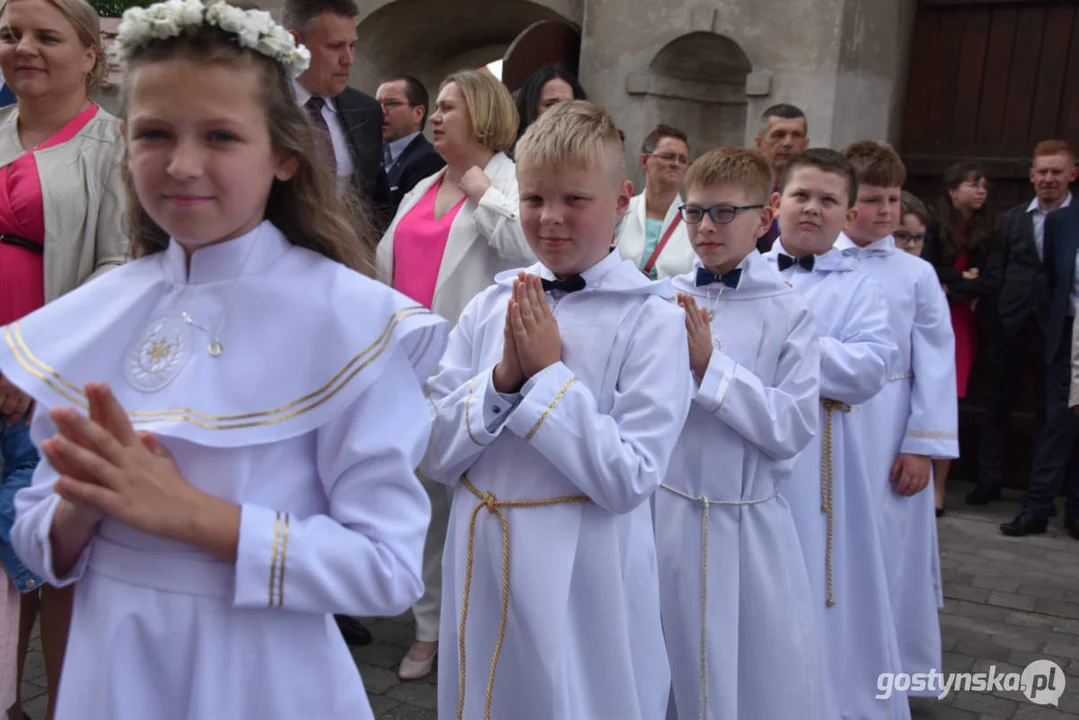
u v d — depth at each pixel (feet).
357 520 4.13
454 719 6.78
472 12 23.65
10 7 8.36
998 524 18.15
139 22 3.99
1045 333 17.62
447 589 6.88
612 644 6.32
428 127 29.68
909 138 20.93
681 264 12.05
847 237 11.03
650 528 6.96
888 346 9.48
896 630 10.78
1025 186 19.92
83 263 8.54
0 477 7.64
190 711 4.00
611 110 20.12
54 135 8.59
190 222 4.05
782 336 8.23
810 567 9.27
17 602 7.55
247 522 3.88
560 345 6.35
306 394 4.09
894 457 10.72
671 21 19.45
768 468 8.16
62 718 4.09
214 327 4.15
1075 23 19.36
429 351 4.44
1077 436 17.40
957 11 20.31
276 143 4.32
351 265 4.78
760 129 14.34
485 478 6.52
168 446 4.05
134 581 4.06
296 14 11.29
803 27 18.60
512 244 10.31
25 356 4.17
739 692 8.05
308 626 4.23
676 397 6.38
